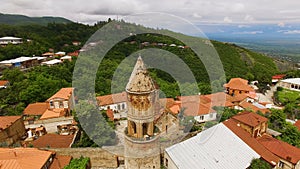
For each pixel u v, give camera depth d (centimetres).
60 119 3950
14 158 2594
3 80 5934
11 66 7062
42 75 5491
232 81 7400
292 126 4109
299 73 10719
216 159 2655
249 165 2684
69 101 4300
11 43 9325
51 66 6241
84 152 2980
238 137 3120
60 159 2919
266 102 6988
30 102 4794
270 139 3306
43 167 2645
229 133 3155
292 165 2812
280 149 3016
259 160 2728
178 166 2417
